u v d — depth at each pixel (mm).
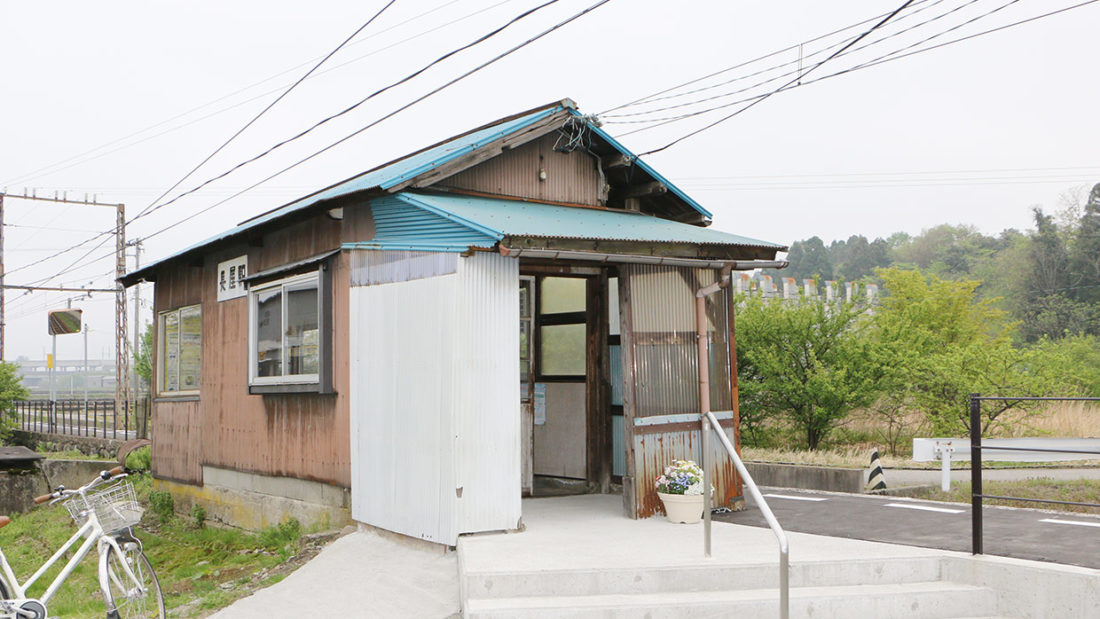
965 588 5828
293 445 9266
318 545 8000
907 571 6008
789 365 16047
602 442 9023
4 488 17000
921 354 16797
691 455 8094
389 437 7527
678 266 8148
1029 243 48531
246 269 10500
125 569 5695
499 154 8266
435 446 6926
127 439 20562
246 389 10320
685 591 5715
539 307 9844
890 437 17094
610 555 6094
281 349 9469
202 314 11727
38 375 133500
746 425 16625
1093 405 16453
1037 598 5578
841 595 5590
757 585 5809
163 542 10875
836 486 11695
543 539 6703
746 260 8398
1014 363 16844
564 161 9062
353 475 8070
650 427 7777
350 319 8211
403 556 7016
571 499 8648
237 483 10531
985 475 13109
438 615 5684
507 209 7867
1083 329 41781
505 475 6984
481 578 5527
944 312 22406
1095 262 44344
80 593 8398
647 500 7691
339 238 8547
